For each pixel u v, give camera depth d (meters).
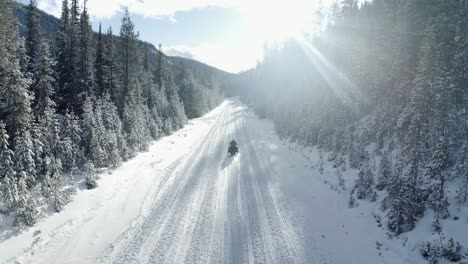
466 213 11.03
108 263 10.56
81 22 29.97
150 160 25.00
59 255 11.20
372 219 13.48
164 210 15.00
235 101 127.94
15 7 17.39
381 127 20.56
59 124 19.64
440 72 17.36
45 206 14.38
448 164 13.69
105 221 13.95
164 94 49.06
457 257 9.51
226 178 20.02
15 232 12.35
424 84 17.12
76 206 15.20
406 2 28.05
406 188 12.57
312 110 33.56
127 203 15.99
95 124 21.61
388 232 12.10
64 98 25.91
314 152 25.92
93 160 20.58
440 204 11.70
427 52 17.84
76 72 26.47
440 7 24.61
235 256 10.92
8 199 12.90
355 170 19.06
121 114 30.58
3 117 17.59
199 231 12.76
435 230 10.97
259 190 17.69
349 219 13.98
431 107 16.88
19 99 17.03
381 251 11.17
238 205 15.48
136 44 38.41
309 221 13.80
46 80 20.27
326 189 17.80
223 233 12.58
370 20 35.28
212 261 10.61
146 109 35.75
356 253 11.20
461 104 16.81
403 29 24.47
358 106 26.09
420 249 10.42
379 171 16.70
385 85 24.75
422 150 15.11
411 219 11.91
